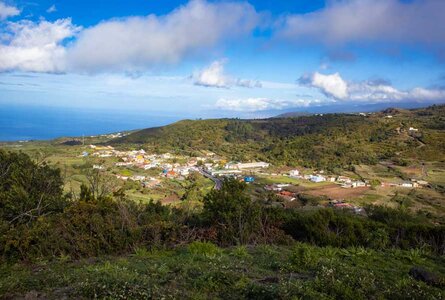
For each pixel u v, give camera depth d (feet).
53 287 20.16
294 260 25.18
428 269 25.13
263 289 18.61
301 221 39.32
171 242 34.27
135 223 35.24
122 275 20.27
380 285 20.44
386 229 37.73
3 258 29.09
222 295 18.81
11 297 18.95
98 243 31.27
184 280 20.79
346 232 36.65
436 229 36.78
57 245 30.53
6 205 38.37
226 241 35.94
